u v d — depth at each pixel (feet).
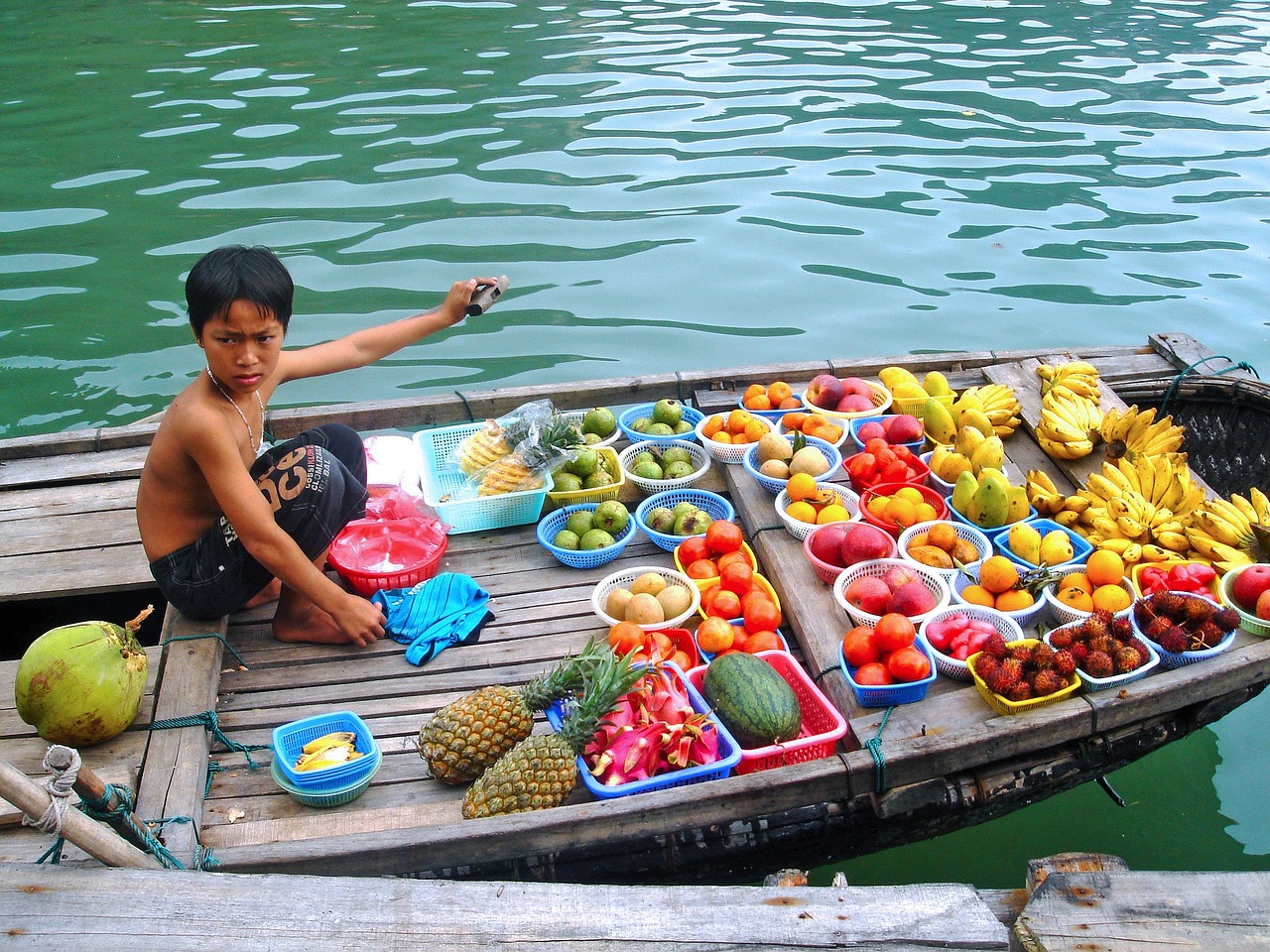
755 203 31.53
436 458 18.90
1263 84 41.27
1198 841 15.44
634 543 17.63
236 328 12.83
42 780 12.34
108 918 9.27
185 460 13.65
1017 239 29.78
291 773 12.35
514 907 9.41
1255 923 9.34
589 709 12.54
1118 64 43.47
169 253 28.14
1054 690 13.10
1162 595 14.19
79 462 18.43
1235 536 15.76
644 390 20.53
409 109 37.58
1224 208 31.48
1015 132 36.52
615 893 9.54
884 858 15.15
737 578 15.51
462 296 16.83
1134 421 18.01
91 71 40.88
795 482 16.81
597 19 48.29
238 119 36.50
